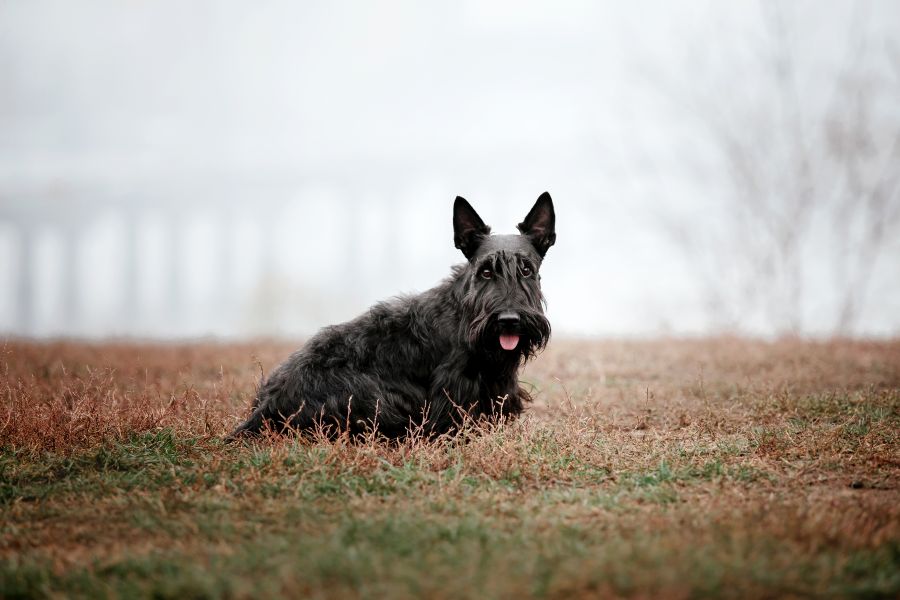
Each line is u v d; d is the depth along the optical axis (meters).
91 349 16.84
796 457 8.35
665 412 10.63
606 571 5.28
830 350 15.75
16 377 12.62
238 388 11.93
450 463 8.05
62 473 7.88
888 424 9.44
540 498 7.12
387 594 5.15
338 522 6.41
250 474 7.45
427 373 9.40
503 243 9.38
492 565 5.47
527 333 9.09
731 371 13.98
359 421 9.02
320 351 9.37
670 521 6.33
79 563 5.78
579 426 9.14
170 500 6.96
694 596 5.06
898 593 5.15
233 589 5.21
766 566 5.37
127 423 8.95
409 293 10.02
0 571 5.61
